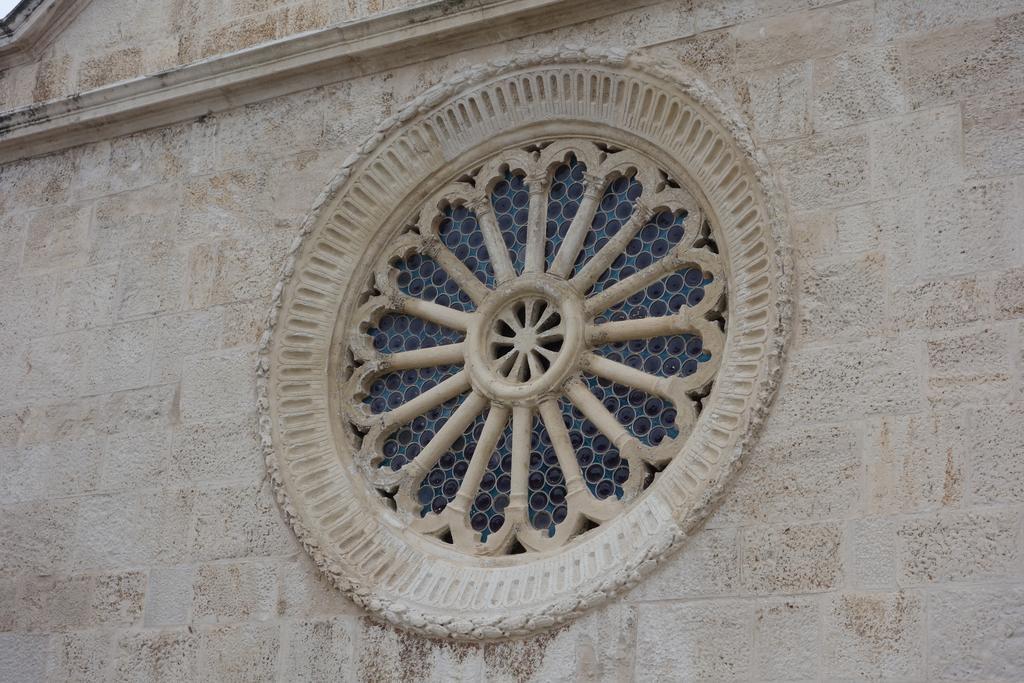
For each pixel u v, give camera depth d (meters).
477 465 14.87
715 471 13.23
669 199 14.96
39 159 18.61
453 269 15.80
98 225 17.75
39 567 16.20
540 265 15.43
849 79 14.04
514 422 14.88
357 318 16.02
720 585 12.84
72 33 19.19
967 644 11.76
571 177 15.83
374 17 16.56
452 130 16.14
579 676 13.12
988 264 12.80
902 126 13.62
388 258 16.16
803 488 12.82
